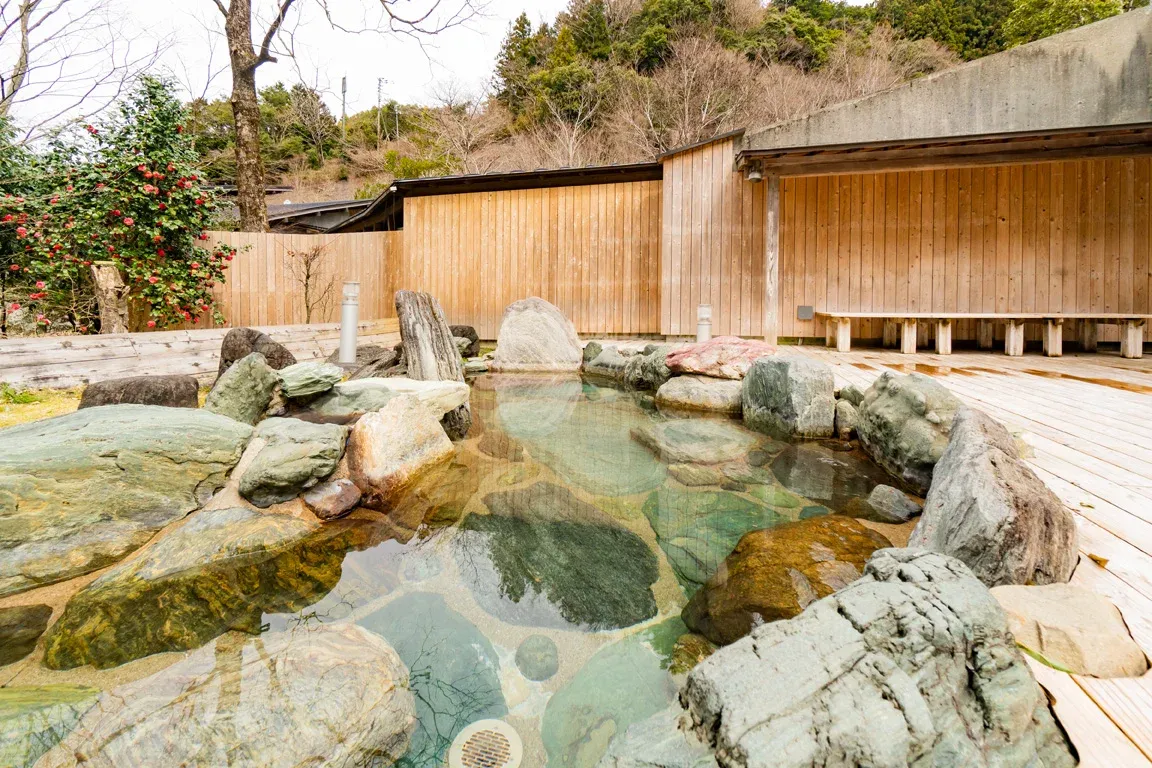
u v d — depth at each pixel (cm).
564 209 857
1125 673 135
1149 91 673
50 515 232
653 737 128
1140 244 717
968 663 130
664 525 278
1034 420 352
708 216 787
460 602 213
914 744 112
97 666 170
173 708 143
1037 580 174
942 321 679
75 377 416
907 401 334
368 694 153
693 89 1942
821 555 223
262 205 998
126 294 636
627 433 447
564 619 202
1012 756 116
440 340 582
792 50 2106
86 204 657
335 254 912
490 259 887
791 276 785
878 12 2380
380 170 2662
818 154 647
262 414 376
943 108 716
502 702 161
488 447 411
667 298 803
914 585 146
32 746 131
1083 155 598
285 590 219
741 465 362
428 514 295
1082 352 705
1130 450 293
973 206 744
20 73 609
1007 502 182
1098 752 114
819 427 412
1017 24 1806
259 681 155
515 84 2445
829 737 112
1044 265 734
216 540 250
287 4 1012
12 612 202
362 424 332
